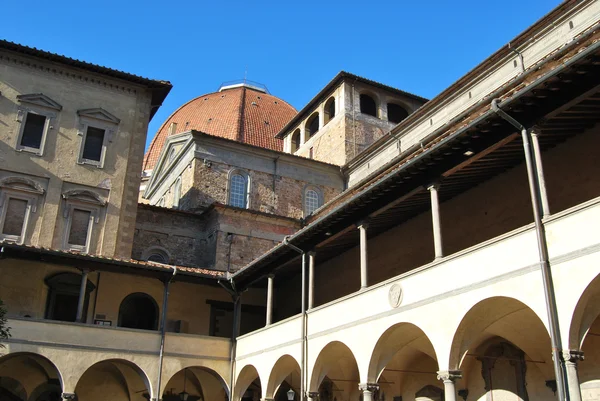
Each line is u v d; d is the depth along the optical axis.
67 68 37.75
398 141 40.06
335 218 25.33
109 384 33.34
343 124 47.53
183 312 35.16
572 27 27.88
